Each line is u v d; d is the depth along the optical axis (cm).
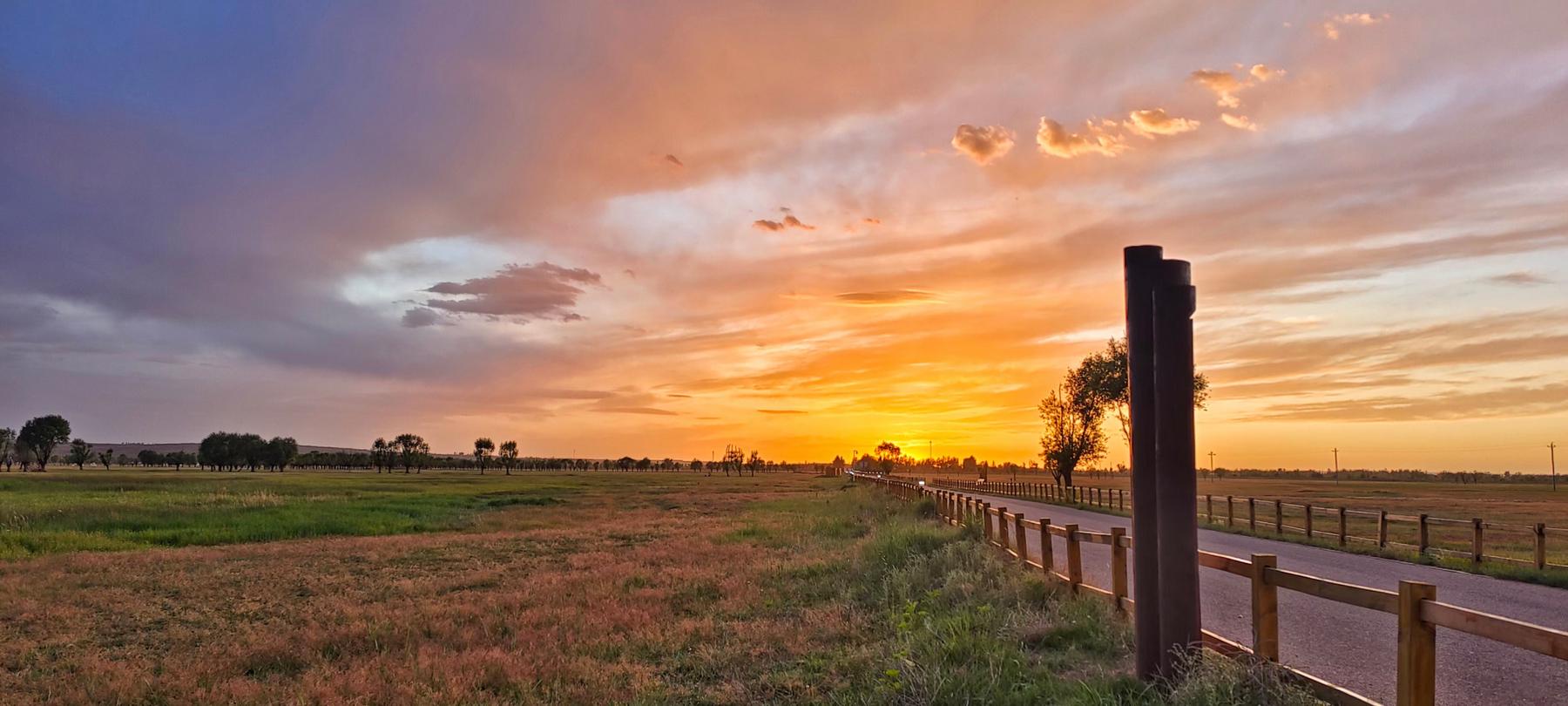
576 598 1423
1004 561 1341
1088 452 6006
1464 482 13212
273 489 6394
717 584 1537
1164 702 593
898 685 720
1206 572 1551
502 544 2539
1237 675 579
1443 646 871
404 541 2697
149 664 1038
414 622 1235
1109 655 786
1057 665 770
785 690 802
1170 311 644
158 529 3216
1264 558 607
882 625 1059
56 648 1159
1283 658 791
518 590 1550
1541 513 3650
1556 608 1097
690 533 2797
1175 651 625
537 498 5425
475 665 950
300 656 1051
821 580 1504
